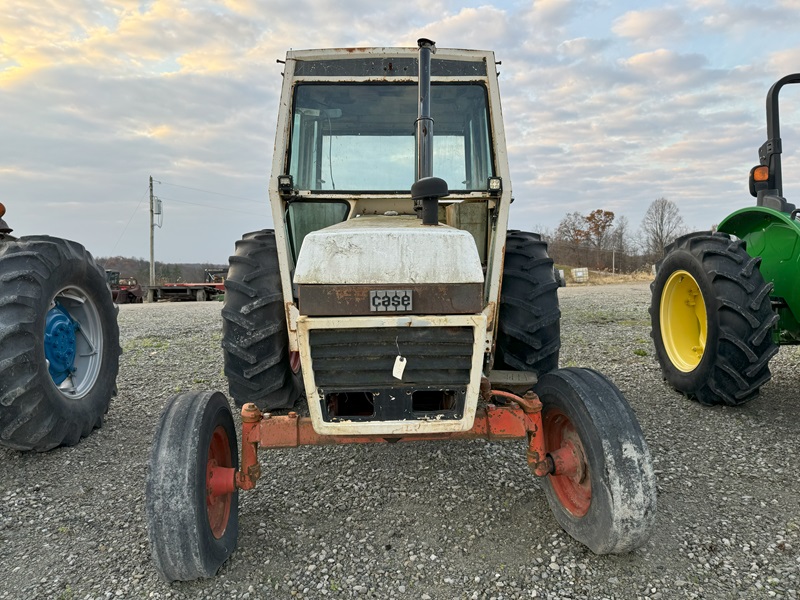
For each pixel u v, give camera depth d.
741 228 4.43
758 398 4.27
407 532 2.56
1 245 3.56
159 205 33.62
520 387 3.22
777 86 4.20
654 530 2.49
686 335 4.51
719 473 3.04
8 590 2.22
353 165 3.26
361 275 2.07
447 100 3.30
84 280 3.85
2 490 3.07
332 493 2.96
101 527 2.69
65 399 3.56
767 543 2.38
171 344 7.33
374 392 2.17
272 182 3.01
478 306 2.11
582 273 28.28
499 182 2.96
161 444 2.13
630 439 2.15
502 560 2.32
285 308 3.03
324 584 2.21
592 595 2.09
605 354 6.02
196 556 2.06
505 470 3.17
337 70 3.26
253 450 2.37
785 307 4.02
